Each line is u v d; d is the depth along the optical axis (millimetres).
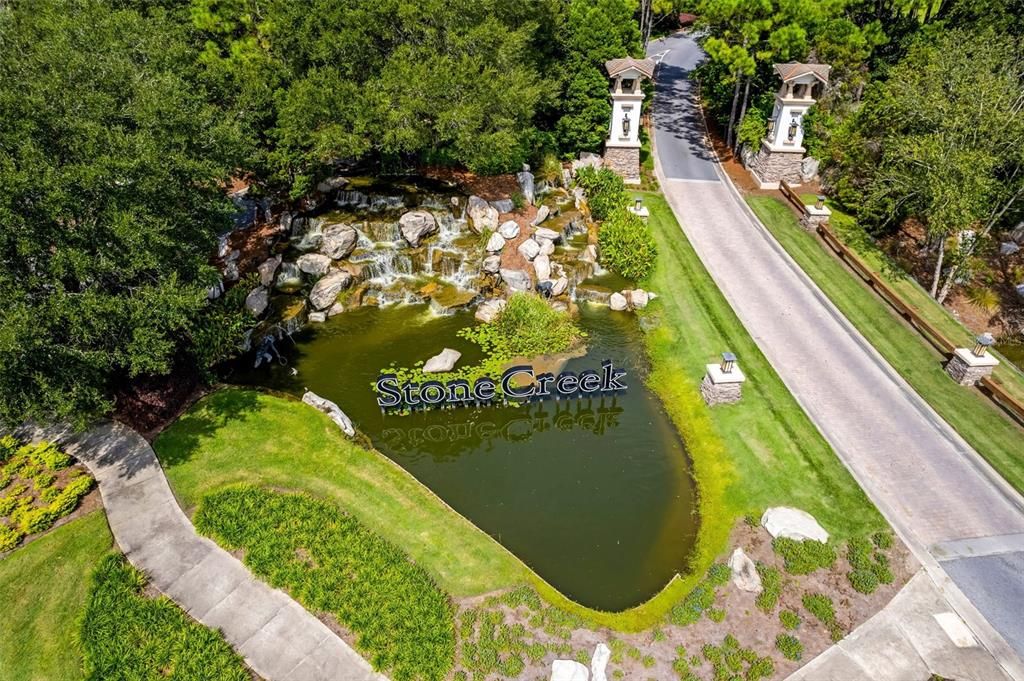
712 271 35188
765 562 20188
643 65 40812
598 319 32469
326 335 31141
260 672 16844
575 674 16531
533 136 39531
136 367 20141
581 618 18500
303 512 21188
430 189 36500
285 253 33469
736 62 42156
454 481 23828
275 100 30641
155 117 20906
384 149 31531
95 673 16375
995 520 21406
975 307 34656
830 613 18484
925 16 48094
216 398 26031
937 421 25422
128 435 23766
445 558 20188
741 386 27078
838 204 41094
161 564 19359
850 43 44781
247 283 31094
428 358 29609
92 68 20609
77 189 19234
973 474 23203
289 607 18375
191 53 28812
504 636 17859
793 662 17344
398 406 26781
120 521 20594
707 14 43375
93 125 19141
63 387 19219
